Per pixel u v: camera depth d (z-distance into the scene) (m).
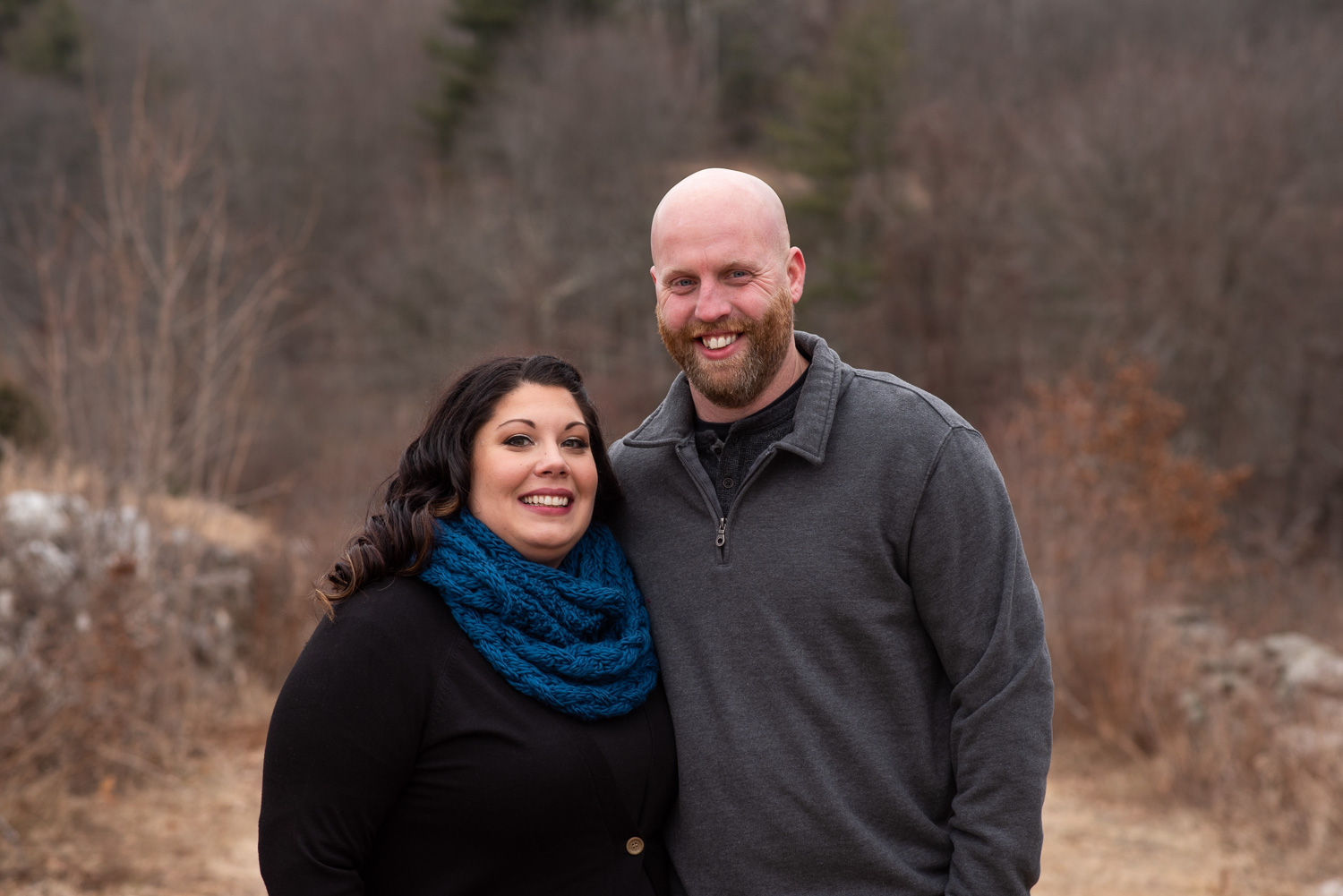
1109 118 18.20
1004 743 2.06
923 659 2.20
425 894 2.05
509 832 2.03
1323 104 17.42
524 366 2.27
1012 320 20.55
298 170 25.59
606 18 30.36
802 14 30.03
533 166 26.44
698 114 28.08
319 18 28.77
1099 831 5.46
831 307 23.53
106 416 6.08
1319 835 4.99
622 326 25.39
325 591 2.09
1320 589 10.07
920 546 2.14
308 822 1.96
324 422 19.88
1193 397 17.23
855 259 23.44
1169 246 17.36
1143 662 6.64
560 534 2.18
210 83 25.19
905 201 23.36
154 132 6.38
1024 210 20.41
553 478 2.17
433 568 2.10
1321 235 17.09
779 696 2.15
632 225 25.66
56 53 25.67
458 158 27.59
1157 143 17.56
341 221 25.56
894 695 2.16
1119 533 8.23
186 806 5.18
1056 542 7.46
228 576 6.50
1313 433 16.73
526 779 2.02
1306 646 7.28
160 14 26.77
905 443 2.18
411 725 2.03
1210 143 17.34
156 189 6.88
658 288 2.28
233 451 7.72
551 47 28.08
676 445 2.29
